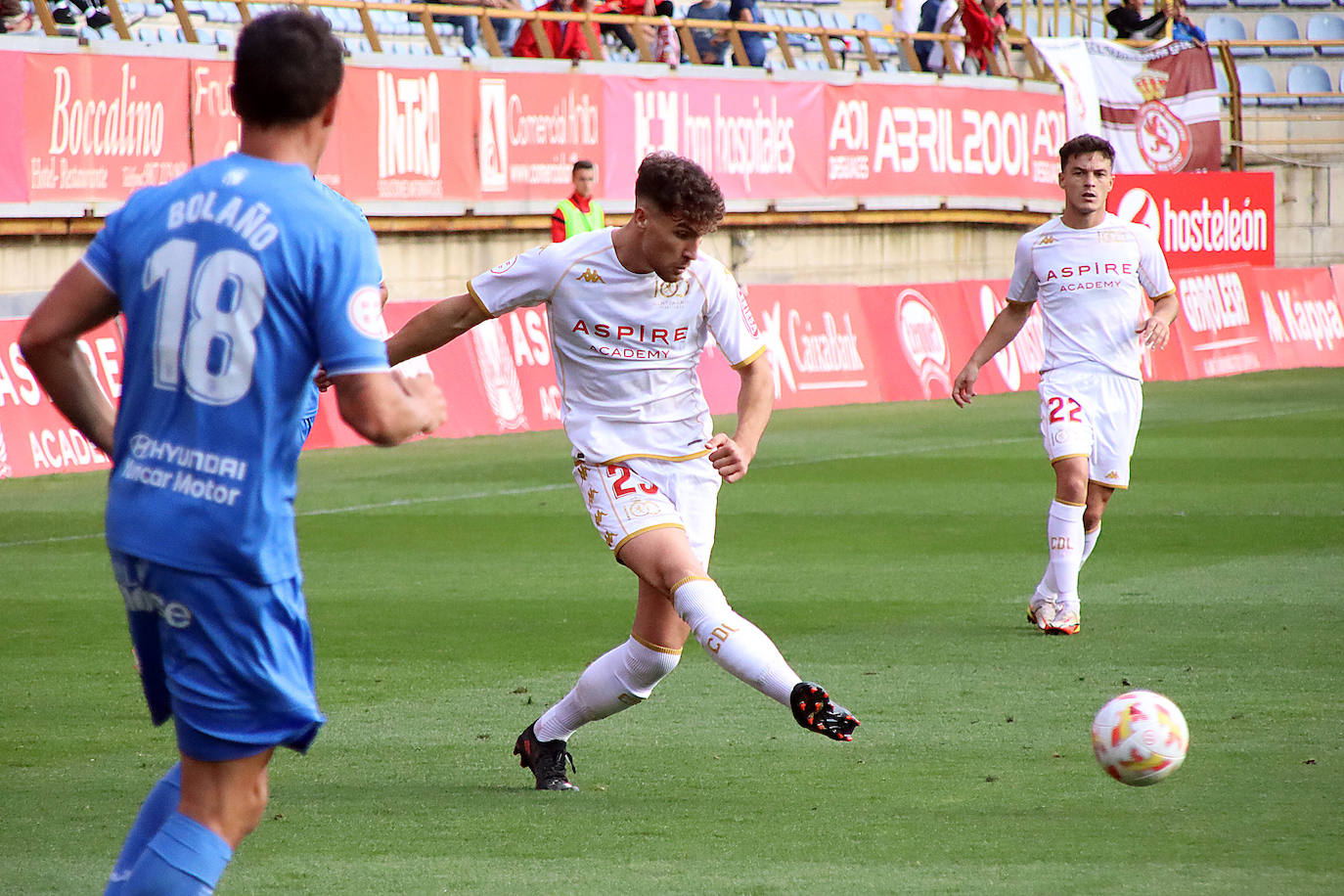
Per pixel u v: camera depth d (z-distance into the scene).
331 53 10.97
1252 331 80.75
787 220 72.62
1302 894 13.52
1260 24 102.50
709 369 60.78
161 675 11.37
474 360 55.47
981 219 80.94
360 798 16.94
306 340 10.77
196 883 10.86
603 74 66.12
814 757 18.48
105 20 61.28
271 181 10.76
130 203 11.09
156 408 10.80
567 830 15.66
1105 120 84.81
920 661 23.66
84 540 35.34
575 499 41.00
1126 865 14.36
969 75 79.69
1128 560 32.25
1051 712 20.50
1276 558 32.28
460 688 22.31
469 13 65.50
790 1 92.12
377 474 45.69
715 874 14.23
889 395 67.19
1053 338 26.98
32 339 11.08
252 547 10.70
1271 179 81.81
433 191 61.41
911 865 14.44
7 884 14.07
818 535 35.72
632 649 17.00
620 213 67.19
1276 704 20.69
